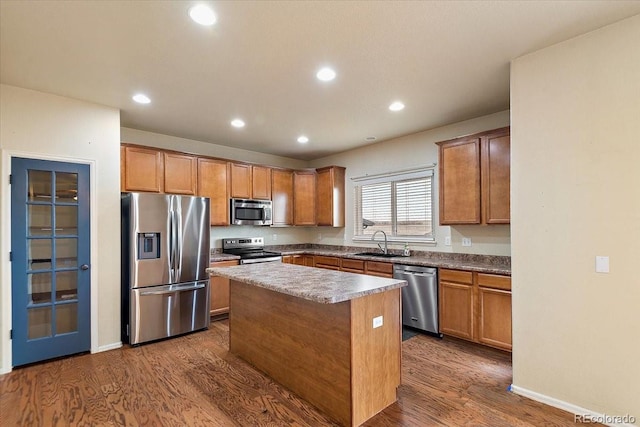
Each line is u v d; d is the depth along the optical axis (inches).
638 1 72.6
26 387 101.3
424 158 177.0
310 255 214.1
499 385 102.1
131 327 135.6
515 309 97.2
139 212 138.6
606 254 82.3
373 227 206.5
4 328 112.0
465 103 134.9
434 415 86.8
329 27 81.8
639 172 78.1
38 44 87.9
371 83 115.3
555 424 82.2
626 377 79.4
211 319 175.8
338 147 212.5
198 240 157.3
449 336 145.2
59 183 124.2
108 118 134.8
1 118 112.7
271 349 109.3
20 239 116.1
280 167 219.8
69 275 126.4
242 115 148.6
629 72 79.4
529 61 95.2
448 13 76.6
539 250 92.7
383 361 90.7
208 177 184.4
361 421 83.7
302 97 127.9
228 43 88.7
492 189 135.7
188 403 92.7
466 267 134.1
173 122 158.2
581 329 85.7
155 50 91.8
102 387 101.5
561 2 73.2
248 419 85.4
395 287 92.3
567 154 88.3
